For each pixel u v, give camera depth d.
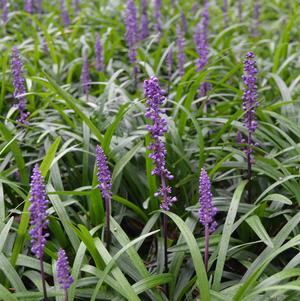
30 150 1.31
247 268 1.08
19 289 0.98
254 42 2.08
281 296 0.96
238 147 1.32
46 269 1.02
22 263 1.02
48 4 2.59
